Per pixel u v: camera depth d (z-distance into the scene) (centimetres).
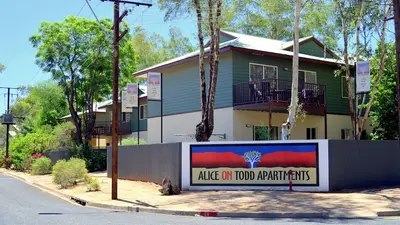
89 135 3562
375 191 1609
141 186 2011
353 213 1226
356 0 2127
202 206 1388
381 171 1762
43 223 1125
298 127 2631
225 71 2469
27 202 1669
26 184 2497
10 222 1145
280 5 2231
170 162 1909
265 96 2250
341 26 2503
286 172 1711
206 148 1800
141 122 3659
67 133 3797
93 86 3412
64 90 3469
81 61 3406
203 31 2788
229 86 2431
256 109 2400
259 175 1738
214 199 1520
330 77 2795
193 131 2700
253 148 1752
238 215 1251
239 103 2370
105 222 1142
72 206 1559
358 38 2270
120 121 4006
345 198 1466
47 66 3378
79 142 3497
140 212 1382
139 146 2244
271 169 1727
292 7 2238
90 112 3534
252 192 1655
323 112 2542
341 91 2844
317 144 1691
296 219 1182
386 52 2344
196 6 2045
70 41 3400
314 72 2714
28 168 3475
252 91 2311
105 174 2814
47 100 4116
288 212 1235
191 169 1806
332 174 1673
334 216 1210
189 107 2742
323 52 2902
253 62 2497
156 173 2053
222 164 1777
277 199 1472
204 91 2098
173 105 2880
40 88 4153
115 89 1639
